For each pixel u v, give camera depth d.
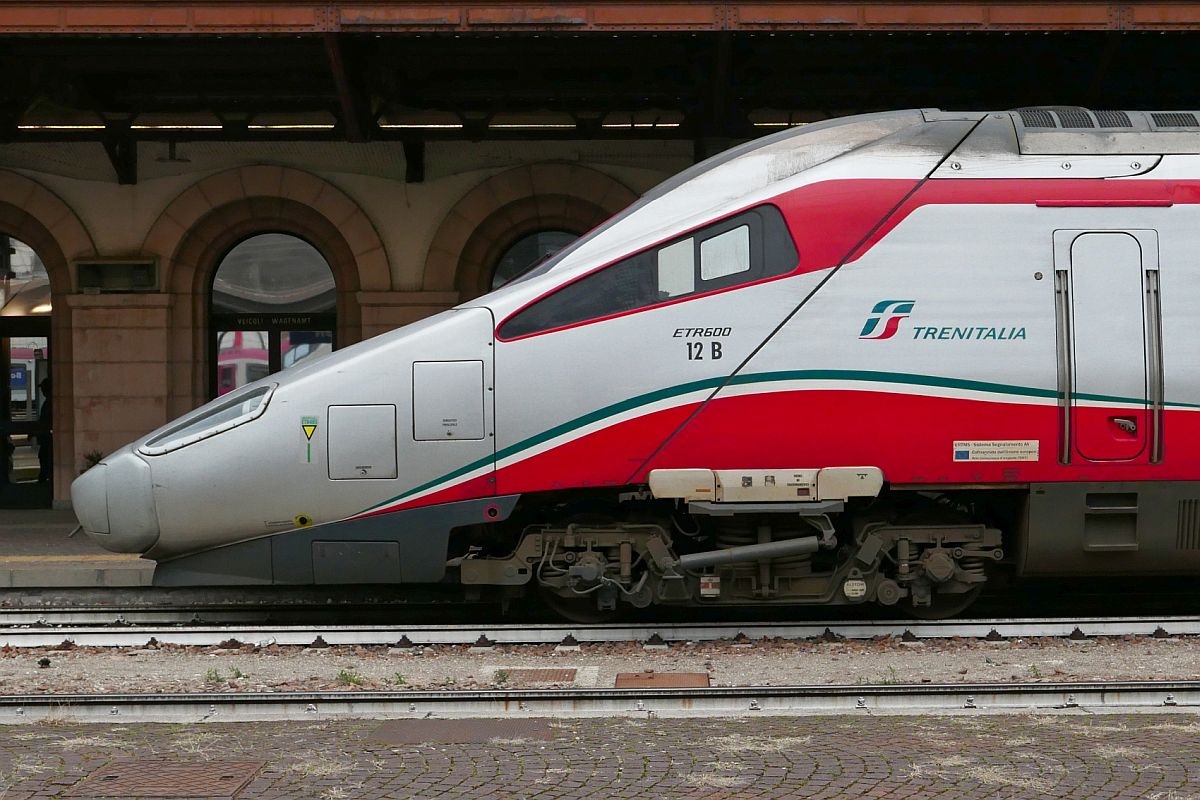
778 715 6.53
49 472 18.22
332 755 5.74
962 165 8.95
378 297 17.41
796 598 9.16
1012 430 8.77
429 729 6.25
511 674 7.78
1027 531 8.94
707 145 16.92
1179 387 8.84
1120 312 8.85
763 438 8.71
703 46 15.00
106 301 17.33
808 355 8.72
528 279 9.05
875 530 9.17
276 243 17.88
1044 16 13.23
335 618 10.03
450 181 17.39
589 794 5.15
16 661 8.21
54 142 17.17
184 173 17.38
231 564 9.16
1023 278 8.82
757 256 8.82
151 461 9.02
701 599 9.16
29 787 5.22
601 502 9.34
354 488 8.92
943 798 5.05
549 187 17.33
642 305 8.82
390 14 13.49
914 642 8.62
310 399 8.96
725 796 5.11
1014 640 8.64
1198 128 9.14
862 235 8.80
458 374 8.85
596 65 15.78
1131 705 6.69
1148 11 13.17
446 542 8.92
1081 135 9.05
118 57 15.20
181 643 8.70
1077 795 5.07
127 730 6.27
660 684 7.42
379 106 16.12
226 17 13.49
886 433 8.71
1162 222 8.91
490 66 15.73
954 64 15.52
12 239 17.88
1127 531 8.96
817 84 16.08
